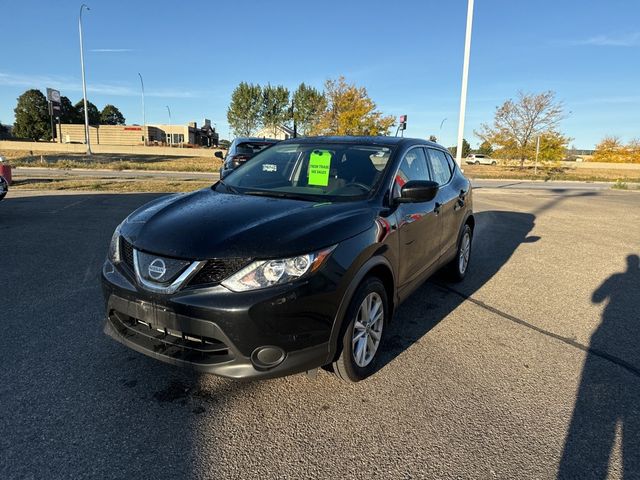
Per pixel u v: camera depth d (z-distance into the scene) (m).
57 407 2.71
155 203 3.46
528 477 2.28
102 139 75.12
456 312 4.53
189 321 2.48
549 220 10.93
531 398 3.00
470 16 15.05
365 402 2.88
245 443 2.47
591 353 3.69
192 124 92.75
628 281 5.79
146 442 2.45
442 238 4.52
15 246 6.32
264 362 2.51
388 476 2.26
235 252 2.49
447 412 2.81
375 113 35.44
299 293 2.49
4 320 3.88
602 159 61.22
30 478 2.16
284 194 3.46
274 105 61.59
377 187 3.43
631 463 2.40
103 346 3.47
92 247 6.36
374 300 3.17
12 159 30.12
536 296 5.12
